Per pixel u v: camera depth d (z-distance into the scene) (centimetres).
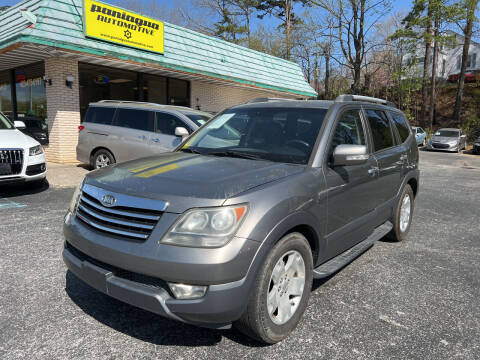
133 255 225
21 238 447
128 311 296
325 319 292
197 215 225
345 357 245
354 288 350
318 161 300
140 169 283
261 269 235
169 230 224
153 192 239
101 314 289
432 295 340
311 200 273
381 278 376
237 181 250
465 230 564
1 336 255
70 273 358
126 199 241
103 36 1059
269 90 1742
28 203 615
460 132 2403
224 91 1692
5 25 1071
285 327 259
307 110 351
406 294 341
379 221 416
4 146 632
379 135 420
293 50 3281
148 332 267
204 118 825
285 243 251
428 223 600
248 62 1675
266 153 321
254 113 376
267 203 239
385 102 479
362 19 2672
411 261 427
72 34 991
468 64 4338
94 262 252
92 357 237
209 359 238
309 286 281
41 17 945
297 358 242
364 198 362
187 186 242
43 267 368
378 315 301
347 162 296
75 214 276
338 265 315
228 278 219
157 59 1210
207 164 292
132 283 233
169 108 821
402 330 280
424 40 2861
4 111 1351
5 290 320
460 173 1280
